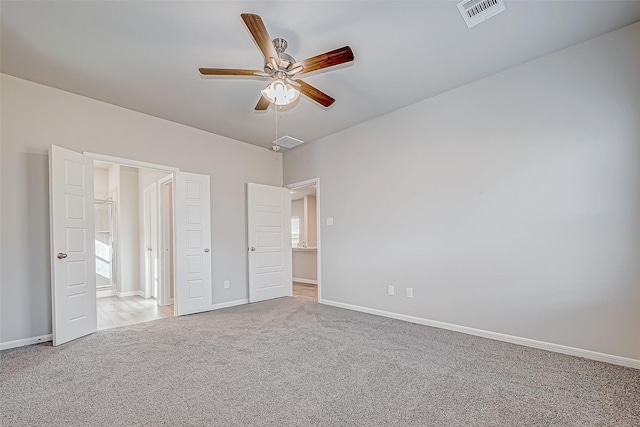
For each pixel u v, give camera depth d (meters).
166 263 5.05
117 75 3.05
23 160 3.09
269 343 3.02
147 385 2.19
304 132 4.70
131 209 6.03
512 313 2.95
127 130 3.81
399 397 1.99
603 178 2.52
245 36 2.48
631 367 2.37
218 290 4.64
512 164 2.98
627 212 2.41
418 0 2.12
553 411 1.82
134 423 1.75
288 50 2.68
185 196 4.31
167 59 2.79
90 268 3.44
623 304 2.41
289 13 2.23
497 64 2.93
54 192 3.03
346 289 4.49
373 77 3.14
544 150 2.80
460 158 3.33
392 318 3.89
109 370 2.44
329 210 4.78
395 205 3.91
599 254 2.52
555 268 2.72
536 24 2.38
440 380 2.21
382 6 2.17
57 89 3.31
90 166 3.50
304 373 2.35
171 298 5.10
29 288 3.08
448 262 3.40
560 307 2.69
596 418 1.75
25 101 3.12
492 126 3.11
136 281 6.01
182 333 3.37
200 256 4.40
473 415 1.79
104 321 3.95
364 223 4.27
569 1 2.15
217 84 3.22
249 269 5.00
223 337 3.22
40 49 2.62
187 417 1.80
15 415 1.83
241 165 5.05
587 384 2.13
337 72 3.03
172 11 2.20
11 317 2.97
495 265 3.06
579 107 2.63
